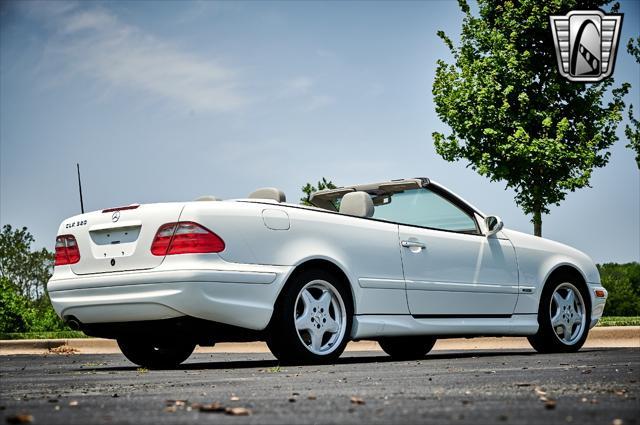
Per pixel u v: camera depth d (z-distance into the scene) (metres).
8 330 19.09
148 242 5.80
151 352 6.87
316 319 6.13
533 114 15.75
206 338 6.00
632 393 3.55
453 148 16.31
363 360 7.12
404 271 6.72
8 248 60.38
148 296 5.67
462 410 3.01
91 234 6.14
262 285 5.82
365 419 2.82
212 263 5.66
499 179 15.97
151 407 3.29
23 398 3.81
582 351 8.12
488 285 7.32
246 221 5.86
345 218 6.48
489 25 16.67
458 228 7.43
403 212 7.34
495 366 5.57
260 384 4.30
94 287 5.98
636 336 10.47
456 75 16.55
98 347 12.48
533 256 7.76
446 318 7.01
